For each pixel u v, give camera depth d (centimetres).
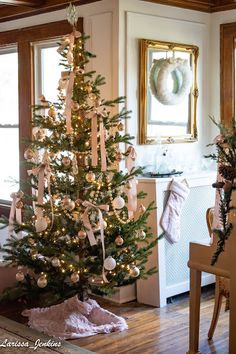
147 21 509
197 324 369
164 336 417
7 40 608
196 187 518
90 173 405
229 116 552
